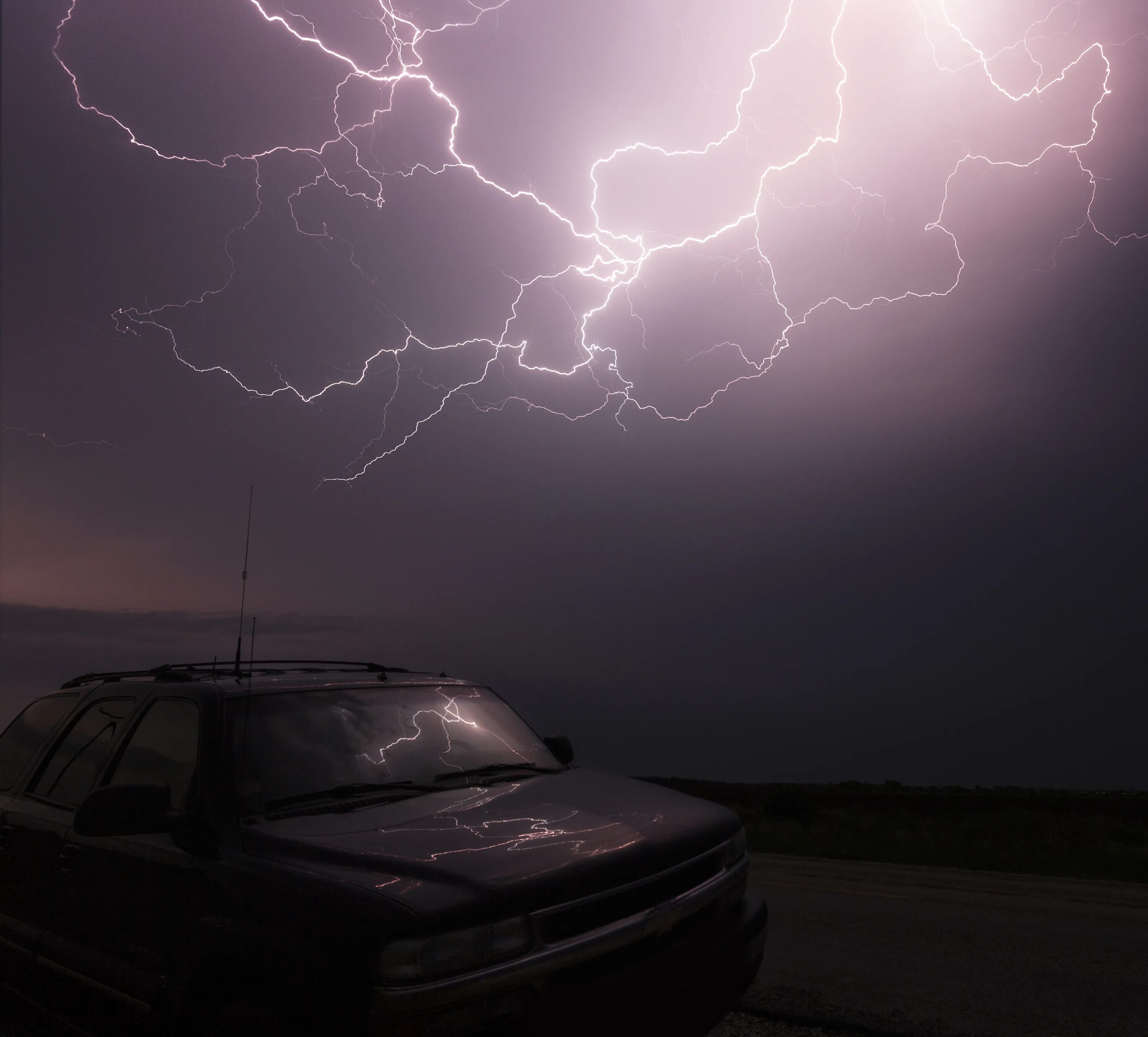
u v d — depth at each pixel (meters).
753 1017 4.24
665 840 3.04
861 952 5.57
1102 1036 3.93
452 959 2.22
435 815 3.01
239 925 2.59
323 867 2.57
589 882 2.62
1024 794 23.55
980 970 5.09
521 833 2.85
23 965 3.70
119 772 3.59
